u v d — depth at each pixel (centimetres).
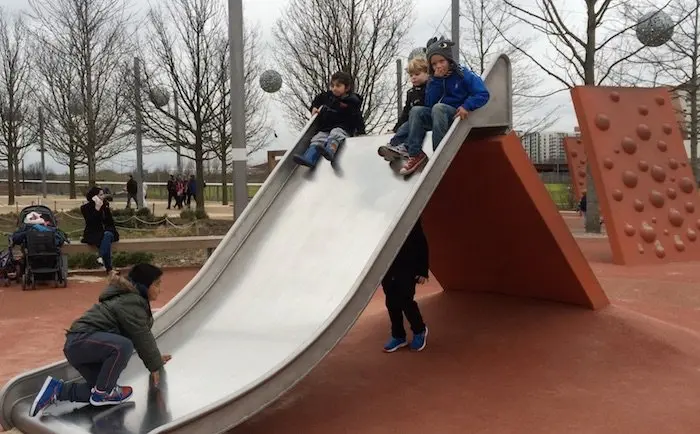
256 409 388
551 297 680
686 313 809
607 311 634
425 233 708
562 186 4481
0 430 444
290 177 638
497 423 453
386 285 607
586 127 1221
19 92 3092
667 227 1225
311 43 1908
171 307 537
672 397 489
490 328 649
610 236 1201
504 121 554
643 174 1237
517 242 636
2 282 1137
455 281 768
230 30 898
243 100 909
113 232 1202
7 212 2739
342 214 561
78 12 2155
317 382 550
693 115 2450
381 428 450
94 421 409
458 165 585
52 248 1073
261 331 489
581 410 470
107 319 433
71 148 2659
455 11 1441
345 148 646
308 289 504
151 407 425
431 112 549
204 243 1297
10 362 655
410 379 548
